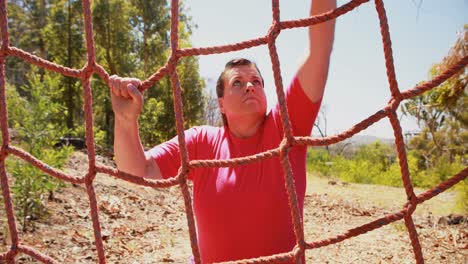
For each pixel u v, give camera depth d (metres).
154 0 23.41
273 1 1.80
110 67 22.19
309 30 2.04
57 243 5.55
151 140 17.80
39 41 27.27
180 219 8.13
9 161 5.98
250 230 2.13
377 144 29.58
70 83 19.56
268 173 2.15
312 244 1.68
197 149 2.38
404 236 7.39
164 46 23.75
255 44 1.81
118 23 21.97
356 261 5.98
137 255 5.73
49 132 6.44
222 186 2.18
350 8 1.74
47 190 6.50
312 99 2.09
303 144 1.74
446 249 6.62
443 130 18.77
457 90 7.99
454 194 13.50
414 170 20.55
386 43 1.66
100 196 8.13
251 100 2.20
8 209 1.98
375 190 15.04
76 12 21.92
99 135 10.06
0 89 1.99
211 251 2.24
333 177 20.36
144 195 9.38
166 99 20.67
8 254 1.96
